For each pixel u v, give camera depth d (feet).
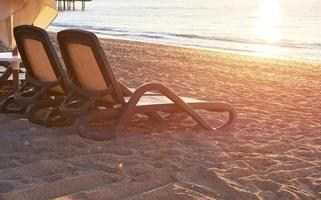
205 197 12.44
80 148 16.06
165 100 18.76
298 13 169.07
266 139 19.15
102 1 304.50
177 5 233.35
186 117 20.38
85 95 17.06
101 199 11.92
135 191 12.60
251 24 127.03
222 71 44.91
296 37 98.84
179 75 39.32
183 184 13.15
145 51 62.13
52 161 14.33
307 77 45.06
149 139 17.62
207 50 70.23
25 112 20.06
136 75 37.70
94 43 15.78
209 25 123.54
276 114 24.73
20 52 18.74
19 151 15.61
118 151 16.01
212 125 21.25
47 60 17.79
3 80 22.18
